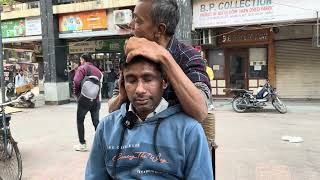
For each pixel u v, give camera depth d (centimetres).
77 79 748
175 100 178
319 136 884
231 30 1659
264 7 1424
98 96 767
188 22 1508
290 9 1384
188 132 166
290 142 827
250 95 1327
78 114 768
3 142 568
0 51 1385
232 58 1705
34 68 2328
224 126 1050
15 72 2205
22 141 915
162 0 181
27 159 734
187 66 190
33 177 615
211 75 1277
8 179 564
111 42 1898
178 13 188
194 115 171
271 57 1642
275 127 1016
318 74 1592
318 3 1347
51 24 1752
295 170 621
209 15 1511
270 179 576
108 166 173
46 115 1402
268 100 1314
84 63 758
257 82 1677
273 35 1628
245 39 1662
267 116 1230
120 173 168
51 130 1062
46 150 807
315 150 752
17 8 1909
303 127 1007
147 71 162
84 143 784
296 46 1609
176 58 190
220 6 1492
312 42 1552
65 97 1812
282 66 1639
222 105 1523
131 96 166
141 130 167
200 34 1584
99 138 180
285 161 676
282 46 1631
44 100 1877
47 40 1769
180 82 165
